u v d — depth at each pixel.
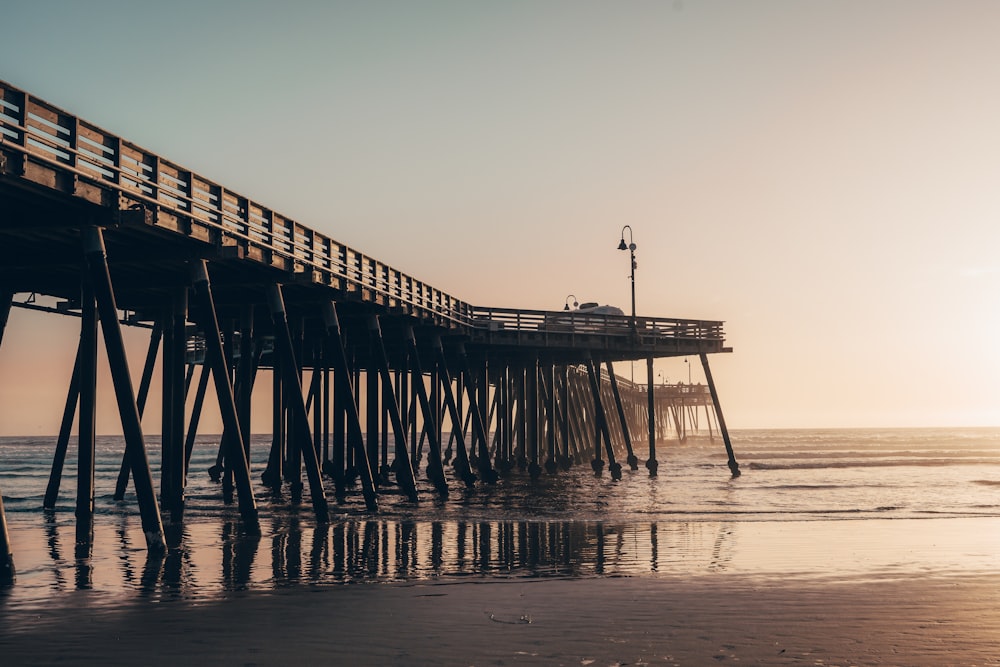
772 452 109.62
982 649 10.66
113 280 23.72
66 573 16.14
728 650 10.52
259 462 86.44
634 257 50.06
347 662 9.99
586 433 67.50
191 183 19.83
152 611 12.73
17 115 15.20
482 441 43.62
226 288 27.84
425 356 47.38
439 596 13.95
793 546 20.41
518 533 23.02
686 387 121.69
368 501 28.64
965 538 22.05
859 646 10.76
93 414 20.70
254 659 10.14
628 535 22.66
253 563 17.53
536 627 11.69
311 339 38.44
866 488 42.31
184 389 24.45
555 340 46.84
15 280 23.86
